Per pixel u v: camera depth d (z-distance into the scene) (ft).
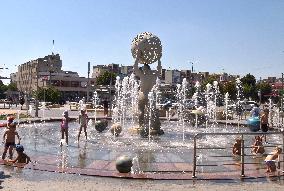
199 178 36.76
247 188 33.60
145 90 72.69
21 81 506.48
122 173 38.04
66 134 59.57
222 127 96.89
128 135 70.38
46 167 40.60
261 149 51.08
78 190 32.35
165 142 62.18
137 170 40.29
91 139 65.00
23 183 34.40
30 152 51.03
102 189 32.76
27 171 39.19
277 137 72.74
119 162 38.22
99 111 150.20
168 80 444.96
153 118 72.43
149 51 72.64
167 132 79.20
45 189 32.48
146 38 72.69
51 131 79.10
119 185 34.22
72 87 413.18
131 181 35.76
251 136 72.13
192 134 76.23
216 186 34.22
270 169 40.11
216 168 41.75
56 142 61.36
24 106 209.15
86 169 39.99
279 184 35.22
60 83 404.98
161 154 50.06
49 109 182.39
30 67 451.53
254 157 48.52
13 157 47.11
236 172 39.88
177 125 99.30
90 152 51.26
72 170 39.27
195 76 472.44
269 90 345.31
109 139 65.10
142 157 47.75
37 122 100.78
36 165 41.55
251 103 203.10
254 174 38.58
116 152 51.39
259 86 347.56
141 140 64.34
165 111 127.85
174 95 295.69
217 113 123.13
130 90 109.19
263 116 81.20
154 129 72.23
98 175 37.42
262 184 35.17
